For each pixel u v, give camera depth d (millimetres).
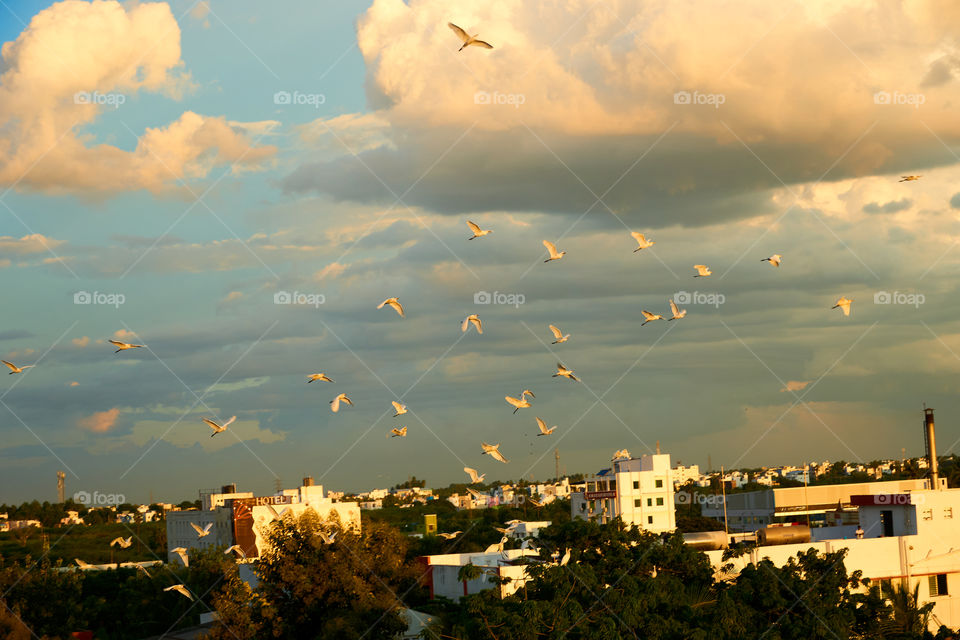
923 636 55344
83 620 75562
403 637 54156
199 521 142750
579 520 56969
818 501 113812
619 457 106938
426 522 130250
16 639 63156
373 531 62000
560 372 58562
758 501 117125
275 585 56906
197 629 68062
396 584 60375
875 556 64250
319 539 58125
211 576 80812
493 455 56938
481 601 45625
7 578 74125
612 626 44156
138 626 78938
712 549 65000
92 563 141500
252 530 120188
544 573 48781
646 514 99562
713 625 47125
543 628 44688
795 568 55188
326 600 56094
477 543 111625
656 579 50500
